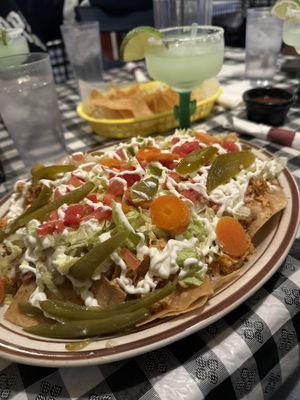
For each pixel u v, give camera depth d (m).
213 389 0.18
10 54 0.46
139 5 0.94
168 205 0.24
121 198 0.27
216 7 1.25
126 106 0.45
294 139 0.38
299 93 0.51
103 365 0.19
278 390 0.24
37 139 0.42
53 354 0.18
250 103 0.45
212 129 0.46
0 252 0.26
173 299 0.21
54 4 0.89
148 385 0.18
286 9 0.43
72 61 0.68
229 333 0.20
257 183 0.28
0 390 0.19
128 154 0.33
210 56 0.40
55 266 0.22
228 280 0.21
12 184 0.39
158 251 0.22
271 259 0.21
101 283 0.22
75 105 0.61
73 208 0.25
